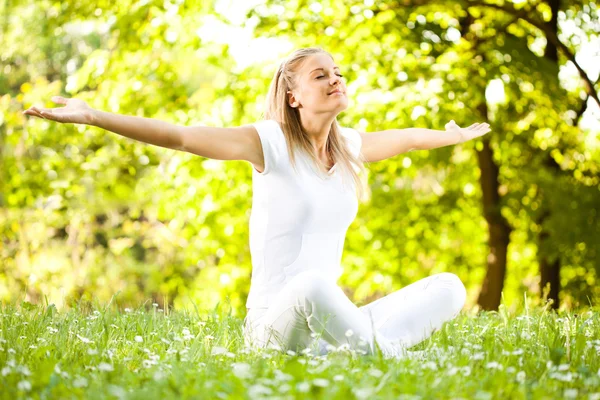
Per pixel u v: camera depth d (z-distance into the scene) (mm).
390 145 4844
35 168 13805
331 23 12086
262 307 3977
